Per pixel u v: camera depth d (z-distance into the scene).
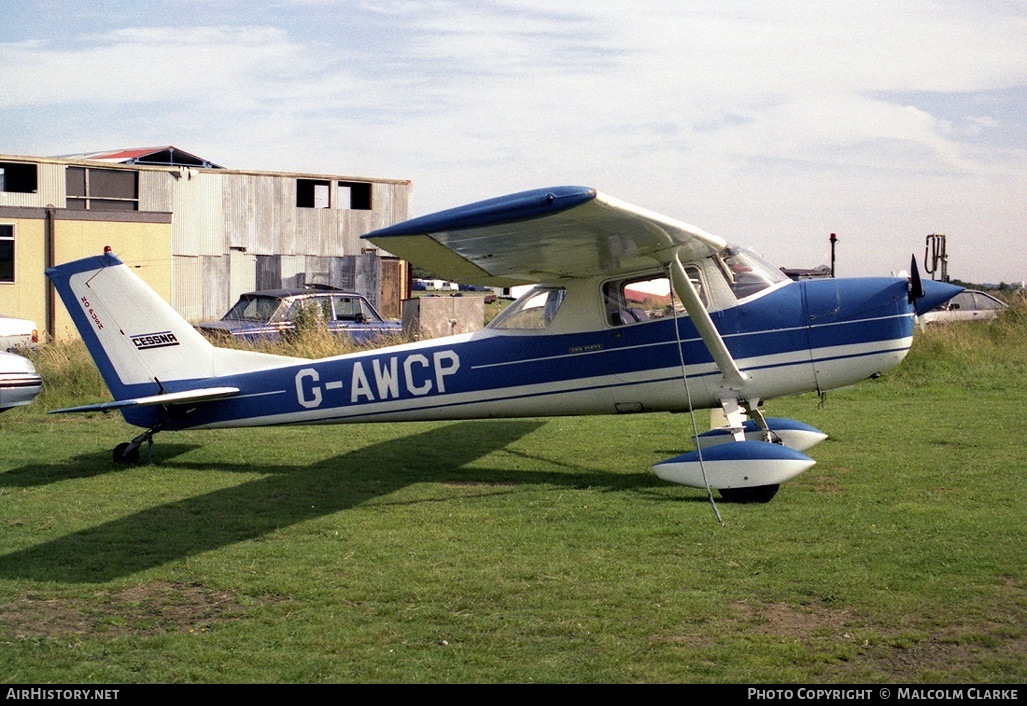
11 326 16.05
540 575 4.98
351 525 6.08
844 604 4.43
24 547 5.64
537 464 8.10
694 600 4.54
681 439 9.18
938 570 4.86
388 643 4.11
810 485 6.91
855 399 11.59
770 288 7.50
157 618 4.46
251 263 28.91
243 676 3.79
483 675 3.76
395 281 30.39
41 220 23.47
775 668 3.76
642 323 7.49
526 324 7.76
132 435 9.83
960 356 14.01
